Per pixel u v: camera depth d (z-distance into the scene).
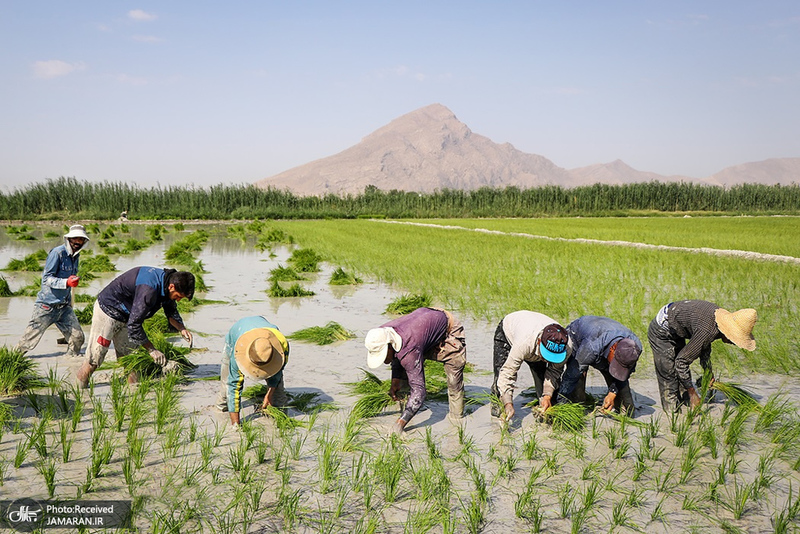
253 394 6.74
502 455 5.34
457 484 4.80
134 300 6.64
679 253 21.09
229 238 33.16
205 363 8.12
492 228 38.59
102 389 6.83
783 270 16.31
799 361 8.15
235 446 5.41
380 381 7.01
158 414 5.74
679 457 5.30
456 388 6.15
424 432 5.86
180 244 24.88
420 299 11.77
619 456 5.27
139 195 56.16
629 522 4.26
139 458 4.92
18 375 6.54
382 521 4.23
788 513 4.34
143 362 7.06
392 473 4.67
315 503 4.46
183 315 11.30
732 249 22.27
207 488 4.64
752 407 6.06
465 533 4.11
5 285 12.93
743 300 12.08
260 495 4.50
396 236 30.69
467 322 10.74
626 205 73.12
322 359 8.40
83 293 13.42
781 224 43.12
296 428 5.85
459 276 15.48
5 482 4.64
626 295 12.38
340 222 50.00
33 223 47.78
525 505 4.45
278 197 63.81
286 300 13.23
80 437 5.49
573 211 69.38
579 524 4.13
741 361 8.10
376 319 11.23
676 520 4.30
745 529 4.19
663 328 6.23
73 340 8.22
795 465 5.10
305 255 20.03
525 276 15.16
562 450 5.45
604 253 21.00
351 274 16.27
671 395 6.31
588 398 6.71
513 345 5.86
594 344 5.92
